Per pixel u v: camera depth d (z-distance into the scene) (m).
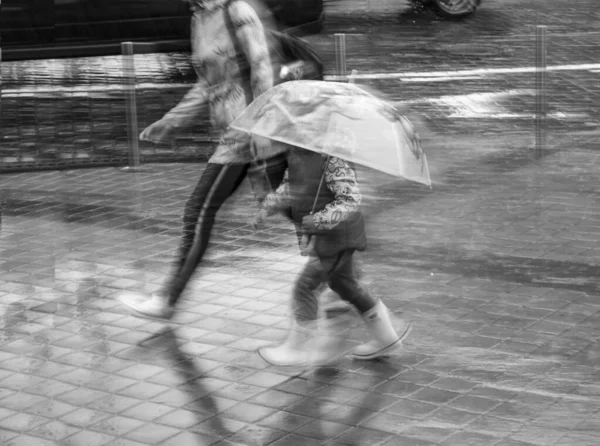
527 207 5.41
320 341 3.90
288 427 3.42
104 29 5.59
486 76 7.67
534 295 4.39
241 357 3.90
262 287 4.41
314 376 3.75
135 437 3.35
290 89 3.88
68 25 5.40
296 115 3.80
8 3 5.16
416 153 3.74
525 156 6.29
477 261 4.65
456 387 3.65
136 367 3.84
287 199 3.89
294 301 3.95
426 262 4.69
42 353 3.92
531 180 5.82
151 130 5.00
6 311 4.30
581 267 4.67
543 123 6.96
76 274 4.61
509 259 4.65
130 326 4.17
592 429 3.32
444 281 4.52
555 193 5.66
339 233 3.79
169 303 4.32
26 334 4.09
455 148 6.49
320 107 3.78
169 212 5.16
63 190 5.45
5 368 3.82
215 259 4.59
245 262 4.58
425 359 3.84
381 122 3.73
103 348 3.95
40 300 4.40
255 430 3.39
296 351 3.88
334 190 3.76
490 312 4.24
